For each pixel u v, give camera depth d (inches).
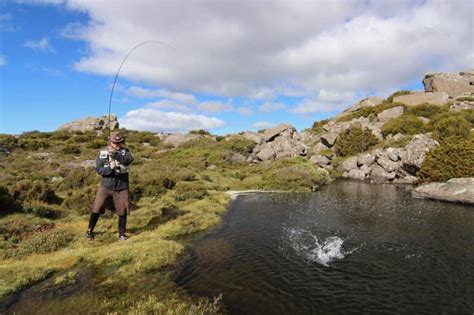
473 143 989.2
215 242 485.4
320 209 746.8
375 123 1945.1
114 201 451.2
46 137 2236.7
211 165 1600.6
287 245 476.1
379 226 589.3
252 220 633.0
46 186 657.0
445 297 319.3
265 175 1249.4
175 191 850.1
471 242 490.3
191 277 355.3
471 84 2448.3
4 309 281.0
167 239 492.4
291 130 2111.2
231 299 309.0
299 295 320.8
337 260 417.7
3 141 1646.2
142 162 1467.8
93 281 336.8
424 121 1772.9
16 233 458.0
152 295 308.8
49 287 322.0
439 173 1010.7
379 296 321.4
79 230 495.5
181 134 2479.1
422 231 553.0
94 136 2217.0
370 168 1443.2
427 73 2645.2
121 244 439.2
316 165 1590.8
